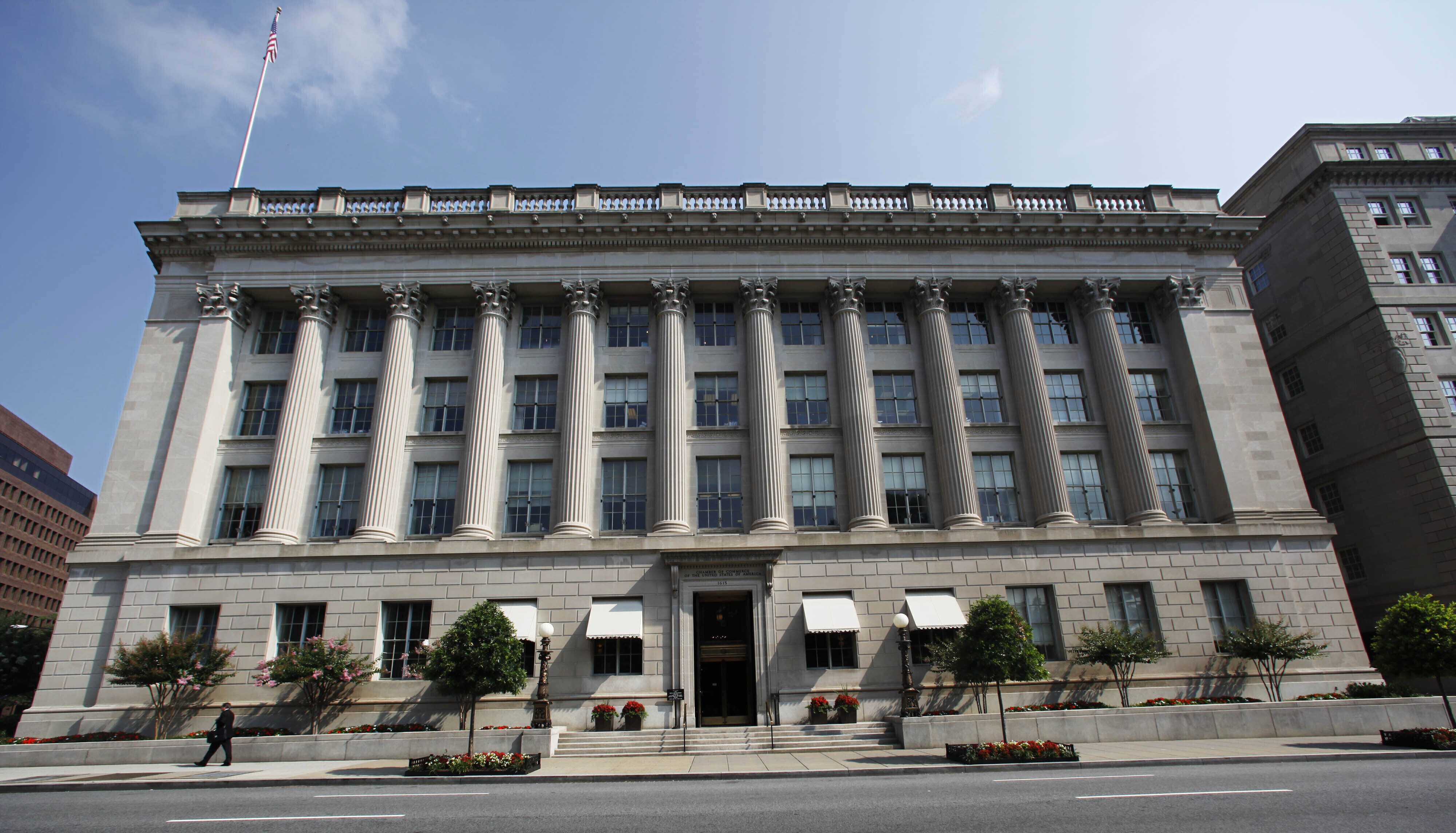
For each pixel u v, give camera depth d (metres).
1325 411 40.38
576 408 32.81
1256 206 45.00
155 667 26.08
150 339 33.47
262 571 29.69
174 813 14.36
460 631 22.47
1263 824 11.56
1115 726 24.08
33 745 23.55
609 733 26.14
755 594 29.73
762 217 34.97
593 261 35.19
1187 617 30.33
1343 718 24.23
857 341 34.50
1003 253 36.09
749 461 33.03
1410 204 40.72
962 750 20.06
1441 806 12.38
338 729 27.52
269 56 39.62
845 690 28.66
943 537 30.73
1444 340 37.69
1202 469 33.91
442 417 33.97
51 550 120.38
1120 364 34.50
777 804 14.42
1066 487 32.69
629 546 30.17
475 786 18.34
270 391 34.12
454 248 35.00
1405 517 35.97
